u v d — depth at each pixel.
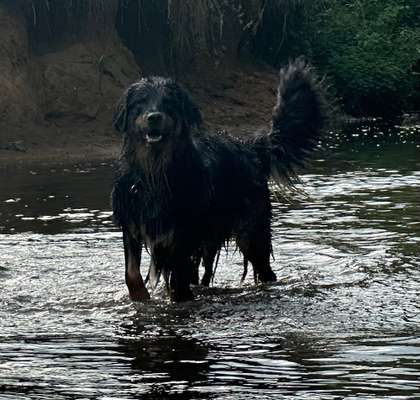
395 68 37.59
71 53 27.73
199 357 8.67
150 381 7.96
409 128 33.09
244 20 33.62
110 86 27.67
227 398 7.52
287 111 12.66
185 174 10.78
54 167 22.19
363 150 25.59
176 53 31.59
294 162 12.70
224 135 12.08
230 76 32.56
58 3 28.30
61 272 12.05
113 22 29.06
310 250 13.26
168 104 10.62
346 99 37.31
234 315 10.30
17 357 8.69
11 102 25.53
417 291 11.09
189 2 30.30
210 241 11.48
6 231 14.49
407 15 42.62
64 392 7.69
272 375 8.10
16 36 26.59
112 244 13.58
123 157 10.91
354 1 40.66
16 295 10.99
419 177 20.09
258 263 11.94
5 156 23.84
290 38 36.44
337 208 16.47
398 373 8.12
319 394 7.60
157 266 11.02
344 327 9.69
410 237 13.99
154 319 10.15
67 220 15.38
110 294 11.17
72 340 9.30
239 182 11.69
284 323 9.91
